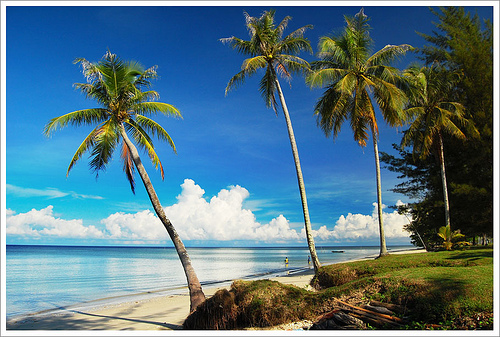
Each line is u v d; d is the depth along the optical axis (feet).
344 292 34.47
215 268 174.19
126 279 119.55
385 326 28.81
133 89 47.37
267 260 298.35
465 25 92.58
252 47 63.77
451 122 78.74
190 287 42.29
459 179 87.45
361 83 69.15
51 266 204.13
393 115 69.87
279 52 64.59
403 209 103.96
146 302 62.69
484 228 84.84
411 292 31.55
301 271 121.49
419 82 81.87
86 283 107.45
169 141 50.57
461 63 90.38
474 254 54.70
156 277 126.82
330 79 67.87
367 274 49.73
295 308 33.01
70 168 44.60
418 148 90.43
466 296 29.04
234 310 32.94
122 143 48.75
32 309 60.95
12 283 108.99
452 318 27.61
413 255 62.49
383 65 69.31
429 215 95.91
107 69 46.96
